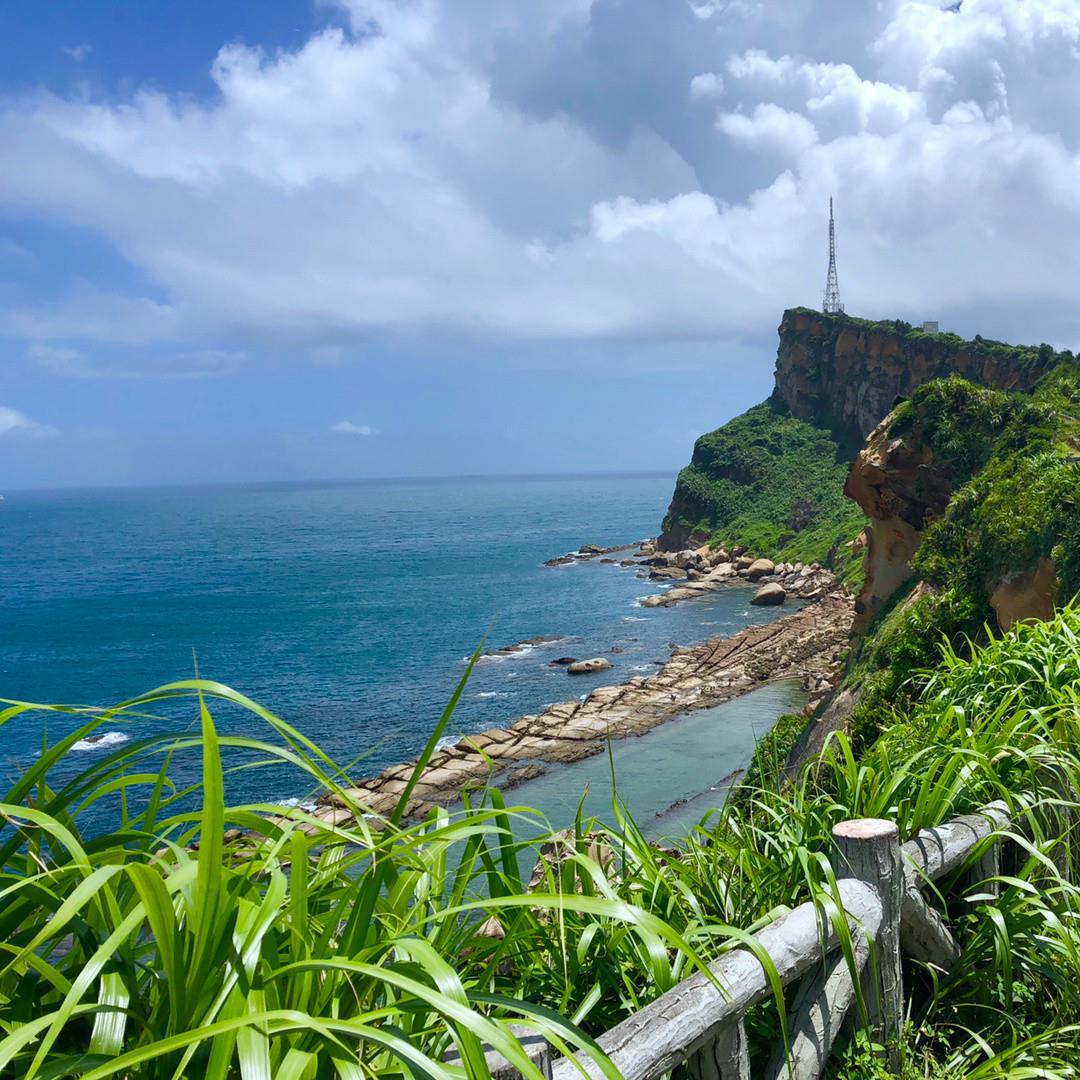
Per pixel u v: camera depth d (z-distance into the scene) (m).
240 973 1.47
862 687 22.53
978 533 21.41
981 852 3.38
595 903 1.89
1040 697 4.68
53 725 45.78
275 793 31.00
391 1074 1.58
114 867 1.40
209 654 69.38
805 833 3.30
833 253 144.88
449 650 65.44
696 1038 2.10
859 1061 2.59
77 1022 1.60
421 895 2.14
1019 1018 3.14
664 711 42.91
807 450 120.44
